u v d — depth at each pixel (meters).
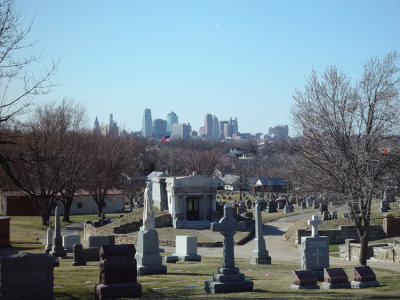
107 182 73.31
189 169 127.88
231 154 189.00
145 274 23.09
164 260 31.59
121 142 85.44
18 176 44.53
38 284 14.20
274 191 126.56
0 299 13.72
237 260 34.09
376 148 26.66
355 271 19.55
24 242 47.12
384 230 42.84
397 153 26.05
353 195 26.28
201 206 55.75
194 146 188.62
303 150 27.77
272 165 151.50
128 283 16.30
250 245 46.22
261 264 30.59
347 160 26.33
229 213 18.03
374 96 27.05
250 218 54.78
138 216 54.50
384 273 23.91
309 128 27.55
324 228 46.50
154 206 63.38
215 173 156.75
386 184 25.89
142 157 131.75
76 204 84.31
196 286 19.16
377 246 34.66
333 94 27.56
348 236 44.53
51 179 45.97
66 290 18.50
